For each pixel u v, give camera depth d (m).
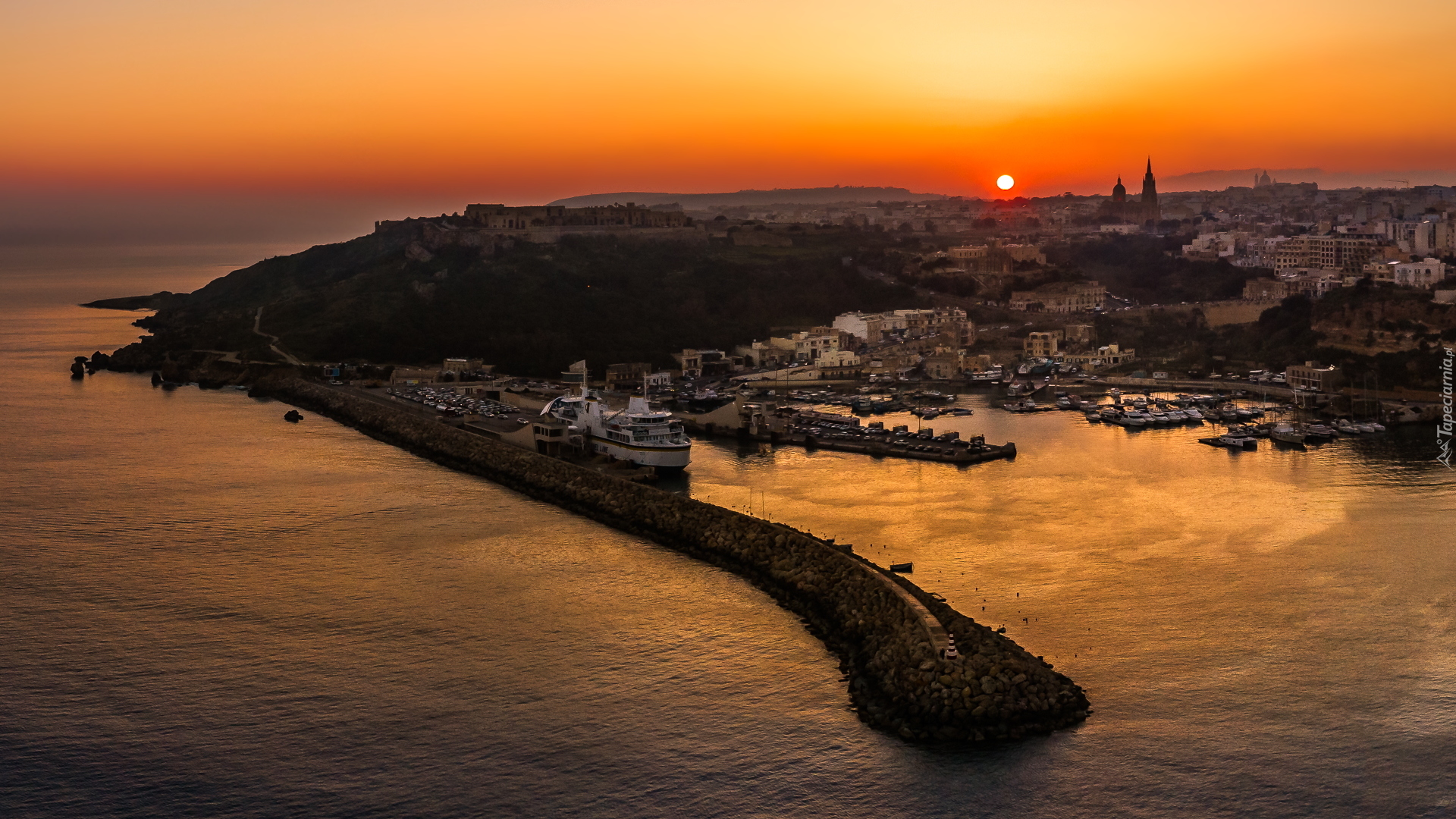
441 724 142.88
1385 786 125.31
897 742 135.50
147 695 151.62
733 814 123.88
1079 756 131.38
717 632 168.62
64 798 129.50
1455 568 191.50
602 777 130.75
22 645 166.75
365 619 175.75
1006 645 151.88
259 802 128.25
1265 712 140.50
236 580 193.62
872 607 167.00
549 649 163.50
